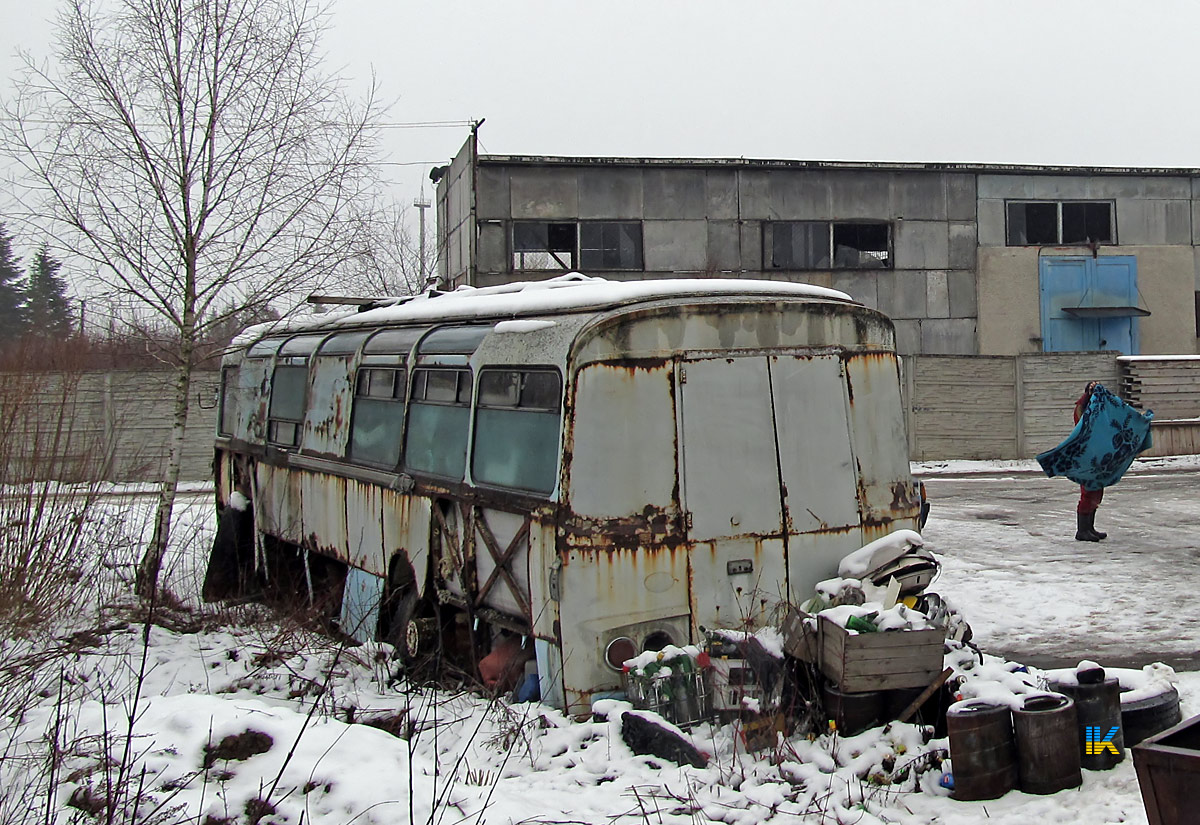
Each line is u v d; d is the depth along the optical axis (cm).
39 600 921
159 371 2081
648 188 2541
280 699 752
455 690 736
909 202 2638
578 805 517
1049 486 1980
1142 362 2414
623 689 622
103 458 1074
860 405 706
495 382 716
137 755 552
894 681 577
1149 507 1631
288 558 1122
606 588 623
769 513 664
